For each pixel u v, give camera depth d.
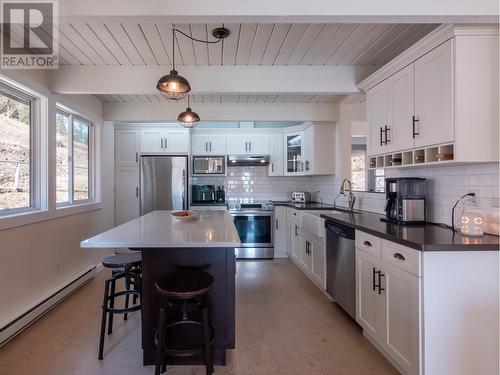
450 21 1.71
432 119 1.93
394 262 1.81
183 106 4.12
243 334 2.34
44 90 2.77
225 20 1.70
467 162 1.80
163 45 2.52
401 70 2.25
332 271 2.81
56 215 2.95
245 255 4.71
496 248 1.57
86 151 3.92
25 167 2.68
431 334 1.58
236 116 4.09
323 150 4.29
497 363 1.60
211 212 3.47
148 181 4.68
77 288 3.23
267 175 5.41
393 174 2.86
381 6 1.67
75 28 2.23
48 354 2.04
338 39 2.44
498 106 1.76
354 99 3.77
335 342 2.22
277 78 2.95
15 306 2.38
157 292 1.80
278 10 1.66
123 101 4.08
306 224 3.64
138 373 1.85
